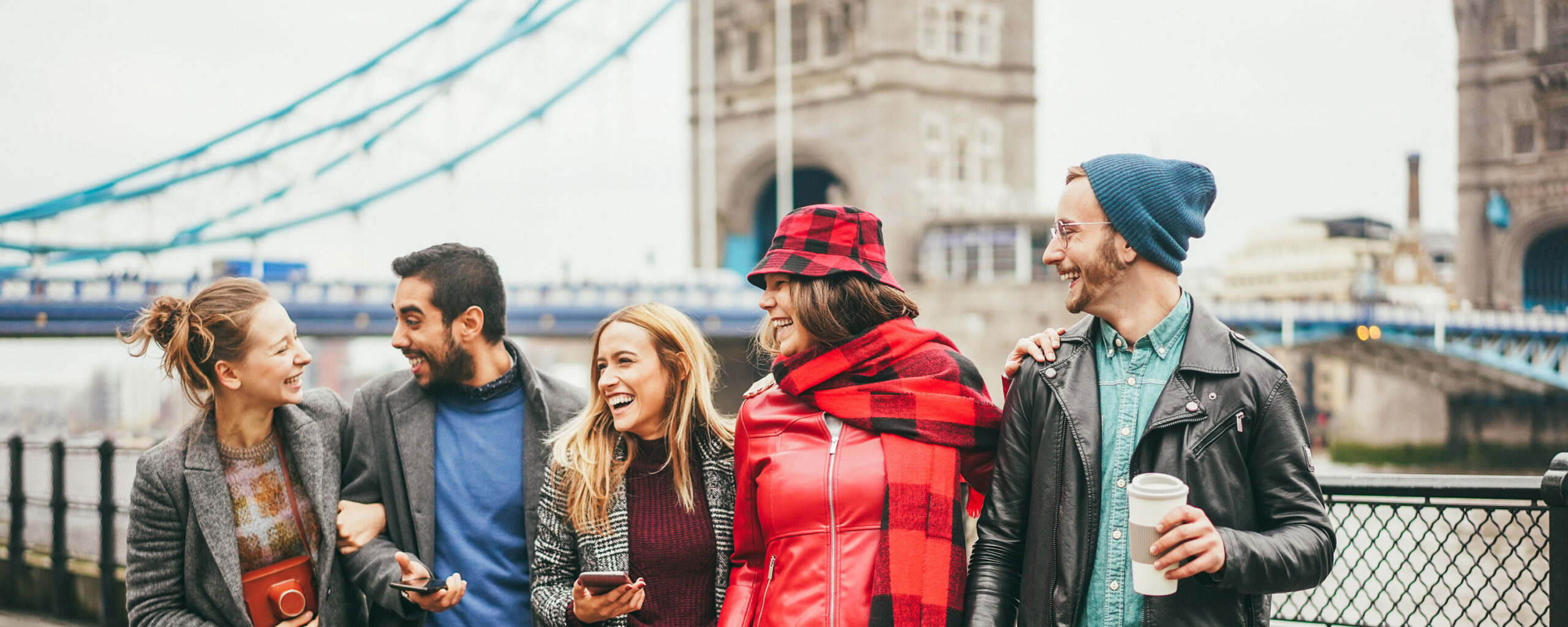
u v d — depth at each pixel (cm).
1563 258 4631
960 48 4962
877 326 197
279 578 211
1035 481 176
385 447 225
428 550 220
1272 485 163
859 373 194
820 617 181
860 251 199
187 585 208
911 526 183
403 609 211
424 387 229
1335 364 4269
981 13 4978
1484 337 3994
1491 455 3919
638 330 209
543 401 228
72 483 517
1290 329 3897
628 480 212
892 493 185
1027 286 4028
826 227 198
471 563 219
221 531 205
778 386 203
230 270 3388
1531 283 4622
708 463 214
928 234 4512
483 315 224
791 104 5147
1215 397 165
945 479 188
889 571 181
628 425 207
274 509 214
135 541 207
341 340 3362
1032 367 182
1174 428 166
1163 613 162
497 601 218
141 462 209
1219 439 164
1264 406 164
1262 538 154
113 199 3222
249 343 201
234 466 212
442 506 223
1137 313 173
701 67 5497
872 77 4831
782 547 189
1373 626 256
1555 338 4097
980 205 4916
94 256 3150
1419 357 4050
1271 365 167
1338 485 252
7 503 554
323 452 220
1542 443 3862
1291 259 5600
